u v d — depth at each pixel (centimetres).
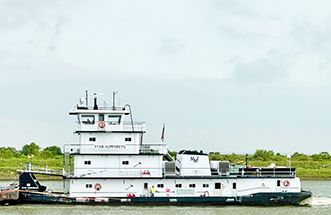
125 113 6266
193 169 6303
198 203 6219
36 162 12800
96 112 6241
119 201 6166
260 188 6341
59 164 12644
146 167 6225
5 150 14688
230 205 6266
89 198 6169
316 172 13175
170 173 6250
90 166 6203
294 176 6400
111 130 6225
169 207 6178
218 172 6341
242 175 6319
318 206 6538
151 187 6209
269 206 6303
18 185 6512
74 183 6194
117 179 6194
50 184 9850
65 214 5684
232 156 13600
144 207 6150
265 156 14662
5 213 5772
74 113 6238
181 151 6456
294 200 6325
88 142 6219
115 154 6203
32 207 6147
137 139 6253
